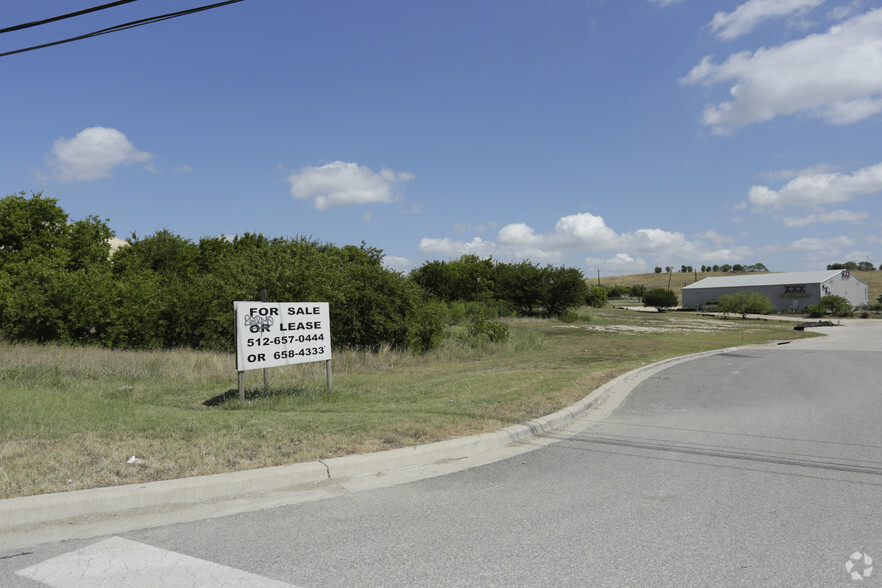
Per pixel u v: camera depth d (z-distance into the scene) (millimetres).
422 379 13445
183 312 20328
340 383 12625
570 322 50750
